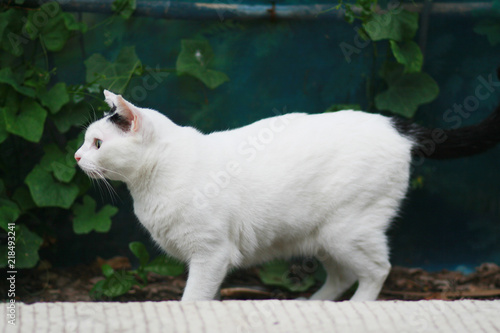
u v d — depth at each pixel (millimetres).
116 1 3734
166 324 1974
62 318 2004
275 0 3865
